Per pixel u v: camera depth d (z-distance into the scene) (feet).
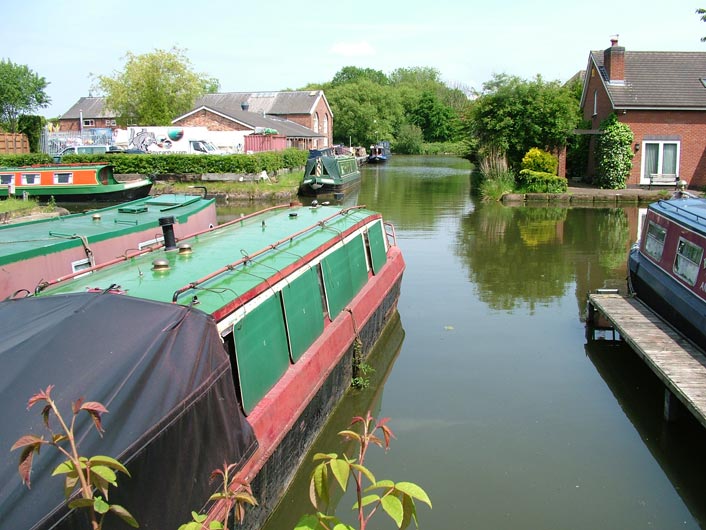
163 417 13.44
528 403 27.89
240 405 18.25
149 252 24.35
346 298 29.55
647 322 31.12
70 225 35.68
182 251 23.49
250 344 19.20
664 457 23.71
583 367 31.76
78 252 31.40
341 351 26.48
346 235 31.04
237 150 127.03
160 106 156.56
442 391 29.01
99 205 81.46
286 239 26.48
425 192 108.37
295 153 136.67
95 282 19.51
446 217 79.10
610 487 21.93
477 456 23.75
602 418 26.63
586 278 48.67
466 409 27.32
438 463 23.30
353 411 27.04
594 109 106.22
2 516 10.43
